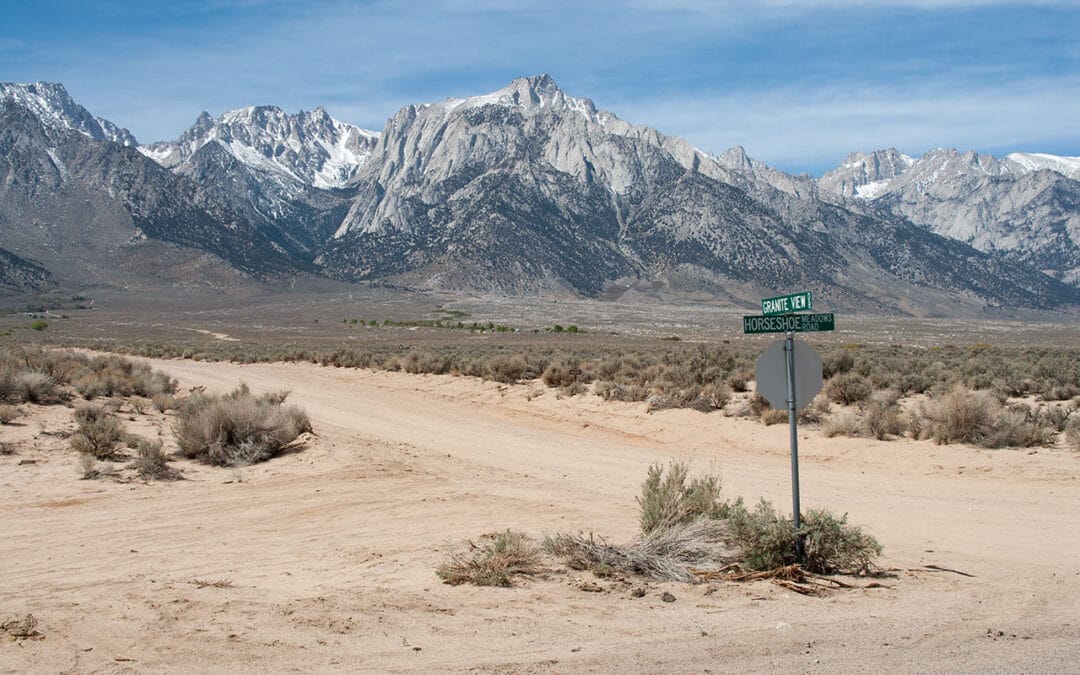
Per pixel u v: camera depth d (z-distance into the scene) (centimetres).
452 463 1889
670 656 683
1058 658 677
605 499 1470
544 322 14488
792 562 962
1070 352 5800
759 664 665
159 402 2634
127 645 702
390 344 7794
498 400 3188
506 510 1356
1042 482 1553
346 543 1146
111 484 1600
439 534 1183
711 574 943
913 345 7944
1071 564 1020
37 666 651
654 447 2152
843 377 2634
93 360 4059
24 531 1242
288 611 796
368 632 741
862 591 888
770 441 2069
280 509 1400
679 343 7744
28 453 1850
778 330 989
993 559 1046
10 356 3538
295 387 3834
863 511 1350
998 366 3788
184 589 889
